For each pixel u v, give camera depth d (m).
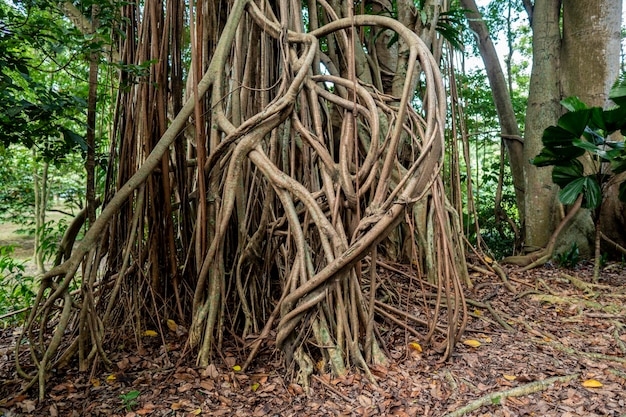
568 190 5.11
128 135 3.81
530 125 6.70
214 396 2.65
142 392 2.70
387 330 3.54
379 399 2.55
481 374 2.85
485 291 4.96
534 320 4.05
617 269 5.81
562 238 6.36
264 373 2.92
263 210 3.43
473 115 9.15
